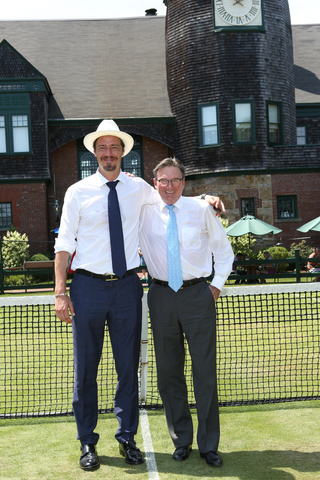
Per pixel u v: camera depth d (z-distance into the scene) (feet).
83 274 12.27
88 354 12.25
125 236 12.36
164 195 12.21
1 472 11.59
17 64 75.46
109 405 16.31
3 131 75.31
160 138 80.23
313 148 76.48
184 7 77.25
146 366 15.90
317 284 16.10
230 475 11.16
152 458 12.23
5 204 76.13
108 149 12.30
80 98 82.23
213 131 76.13
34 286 51.47
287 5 79.66
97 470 11.62
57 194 79.97
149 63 88.74
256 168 75.20
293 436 13.26
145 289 37.73
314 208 76.33
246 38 75.36
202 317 12.12
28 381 18.51
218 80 75.41
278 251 65.46
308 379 18.28
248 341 24.58
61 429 14.30
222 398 16.39
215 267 12.81
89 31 93.71
